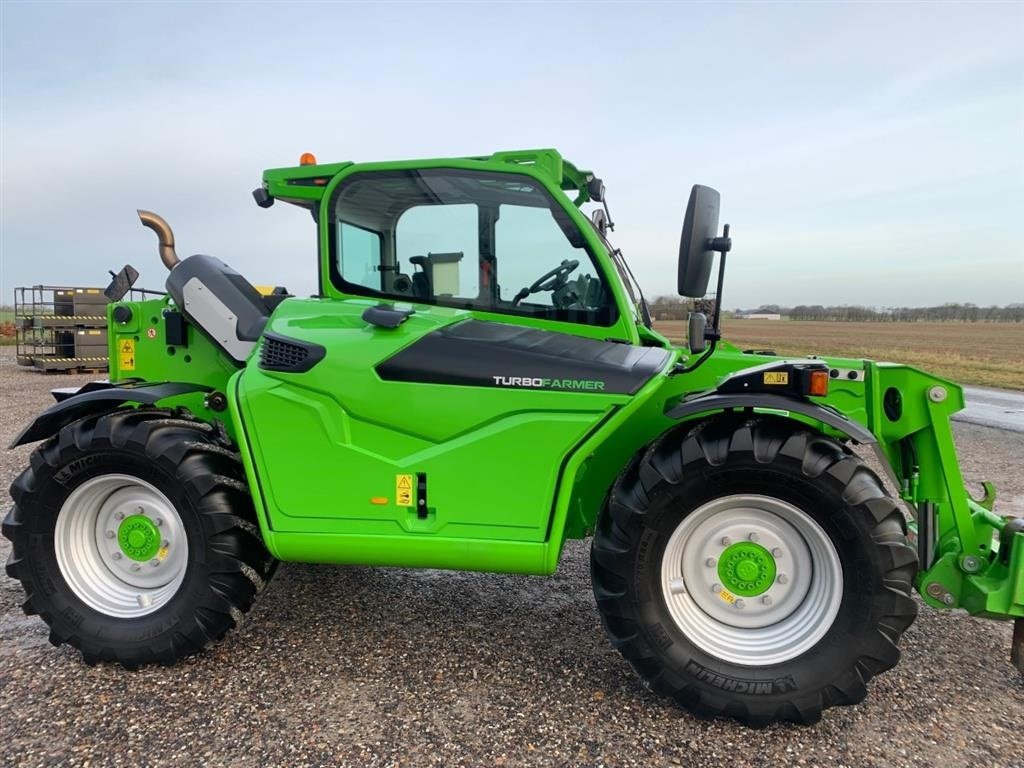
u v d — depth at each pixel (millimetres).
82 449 2656
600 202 3439
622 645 2422
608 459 2879
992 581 2469
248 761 2117
